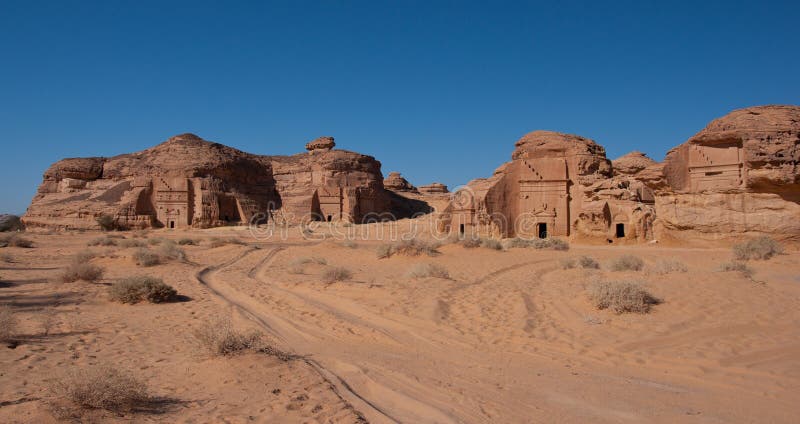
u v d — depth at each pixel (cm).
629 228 3712
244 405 584
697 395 632
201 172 7944
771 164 2705
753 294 1143
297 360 796
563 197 4391
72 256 3005
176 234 6384
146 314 1217
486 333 984
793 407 580
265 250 3459
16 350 831
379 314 1178
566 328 988
